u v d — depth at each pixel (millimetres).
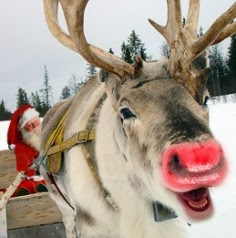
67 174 824
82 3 651
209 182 539
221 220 1181
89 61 663
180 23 656
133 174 698
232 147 2047
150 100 611
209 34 622
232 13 614
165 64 660
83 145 783
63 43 735
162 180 565
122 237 752
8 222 1041
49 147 901
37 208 1048
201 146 532
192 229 1138
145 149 602
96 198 756
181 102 595
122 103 641
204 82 626
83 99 882
